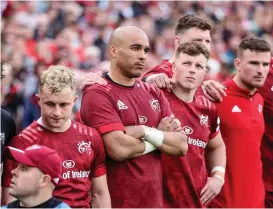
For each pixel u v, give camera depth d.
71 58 43.16
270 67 23.83
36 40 46.03
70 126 18.08
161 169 20.20
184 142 19.36
